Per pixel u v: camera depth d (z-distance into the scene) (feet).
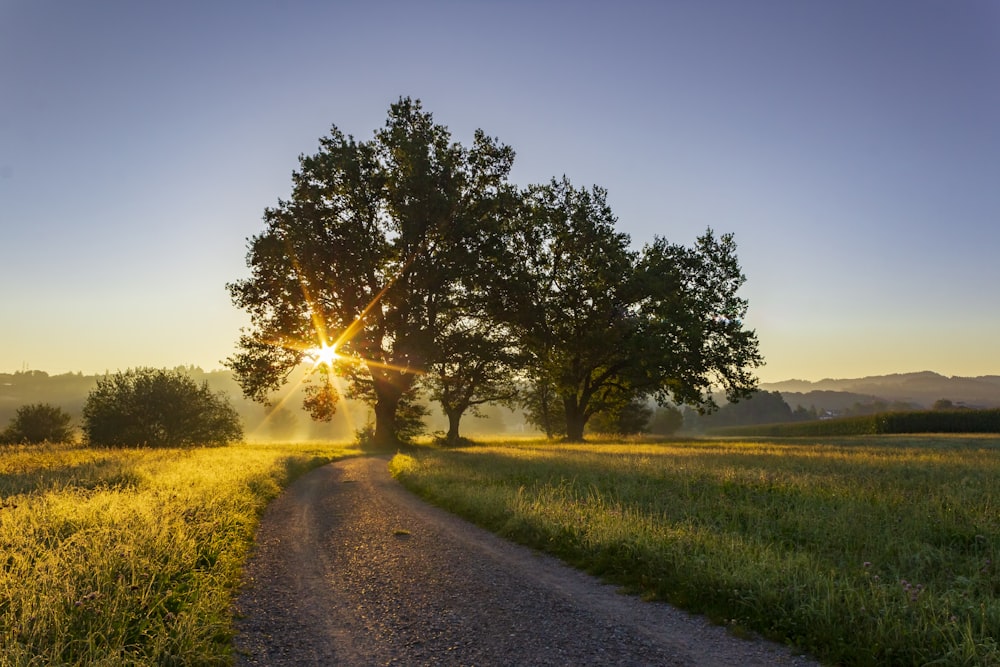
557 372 161.68
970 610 19.62
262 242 131.85
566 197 163.73
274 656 19.10
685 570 25.41
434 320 145.59
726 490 45.37
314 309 133.08
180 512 34.86
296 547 35.17
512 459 79.00
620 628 21.22
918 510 35.42
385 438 155.74
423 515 45.19
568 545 31.94
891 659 17.52
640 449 112.06
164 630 18.19
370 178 137.59
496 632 21.02
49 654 15.92
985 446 119.03
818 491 43.45
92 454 93.50
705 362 151.84
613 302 155.94
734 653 18.90
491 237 144.77
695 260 159.43
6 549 25.35
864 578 23.95
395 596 25.43
